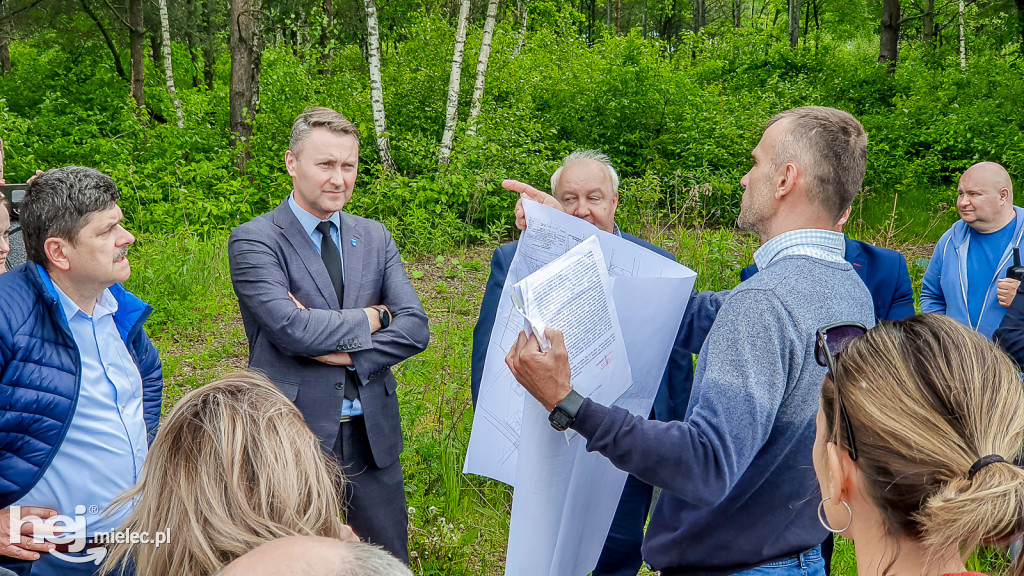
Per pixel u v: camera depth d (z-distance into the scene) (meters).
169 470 1.24
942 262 4.17
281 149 11.28
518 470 1.68
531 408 1.65
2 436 1.99
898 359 1.06
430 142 11.73
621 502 2.90
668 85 12.73
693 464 1.49
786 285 1.62
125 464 2.16
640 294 1.83
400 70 13.95
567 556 1.86
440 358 5.10
